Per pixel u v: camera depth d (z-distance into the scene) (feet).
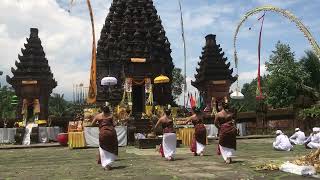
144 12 111.14
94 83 86.33
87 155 54.80
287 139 55.77
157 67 108.27
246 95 204.03
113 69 108.78
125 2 114.01
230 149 37.88
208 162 39.19
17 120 105.29
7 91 193.47
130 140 74.79
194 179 28.43
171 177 29.76
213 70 126.21
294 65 105.19
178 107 104.17
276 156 45.21
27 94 108.58
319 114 92.99
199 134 47.01
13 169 38.50
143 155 50.72
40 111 108.58
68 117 104.94
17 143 89.86
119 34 111.24
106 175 31.94
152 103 102.53
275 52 109.91
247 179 27.99
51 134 94.17
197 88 130.93
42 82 109.70
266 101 111.14
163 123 42.96
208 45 128.67
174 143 42.91
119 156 49.24
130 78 105.29
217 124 38.65
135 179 29.30
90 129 71.51
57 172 34.86
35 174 33.86
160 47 110.22
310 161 32.76
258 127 112.47
